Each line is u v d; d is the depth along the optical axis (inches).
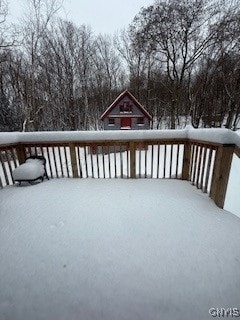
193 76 843.4
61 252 67.2
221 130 92.9
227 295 51.8
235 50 662.5
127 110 592.1
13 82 559.5
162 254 65.7
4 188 124.6
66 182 133.6
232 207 116.3
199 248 68.5
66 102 731.4
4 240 73.5
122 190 117.9
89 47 793.6
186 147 131.6
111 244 70.7
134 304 49.3
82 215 89.8
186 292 52.4
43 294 52.2
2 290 53.4
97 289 53.4
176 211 92.4
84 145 137.4
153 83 874.1
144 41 733.3
